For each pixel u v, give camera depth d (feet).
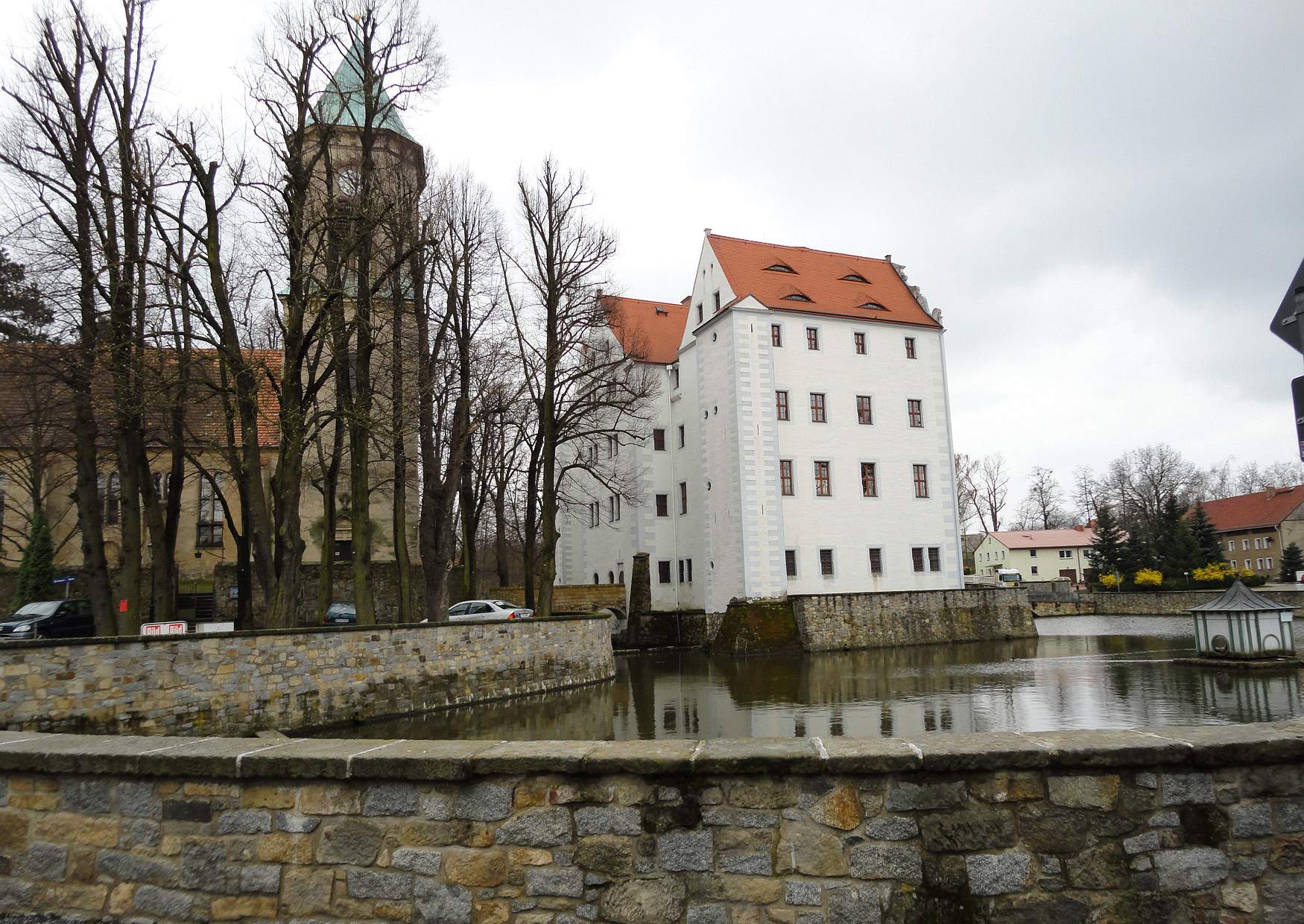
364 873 16.72
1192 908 15.55
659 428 174.70
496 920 16.24
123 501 66.80
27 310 72.84
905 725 61.77
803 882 15.80
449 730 61.26
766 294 157.99
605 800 16.31
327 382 124.47
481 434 123.13
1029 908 15.57
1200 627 101.86
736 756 16.06
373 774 16.75
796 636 137.28
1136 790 15.81
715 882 15.93
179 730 50.47
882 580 157.07
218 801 17.40
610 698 81.46
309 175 73.67
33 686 43.42
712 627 149.79
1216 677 87.25
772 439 150.41
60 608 95.61
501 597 143.54
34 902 18.12
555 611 151.23
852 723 63.26
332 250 77.05
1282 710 64.59
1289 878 15.60
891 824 15.81
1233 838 15.71
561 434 123.24
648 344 175.11
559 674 90.07
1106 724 60.49
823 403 157.69
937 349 169.27
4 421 82.89
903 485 161.79
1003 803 15.84
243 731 54.60
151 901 17.46
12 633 88.89
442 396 101.24
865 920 15.62
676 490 172.55
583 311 117.80
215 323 67.97
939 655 125.70
